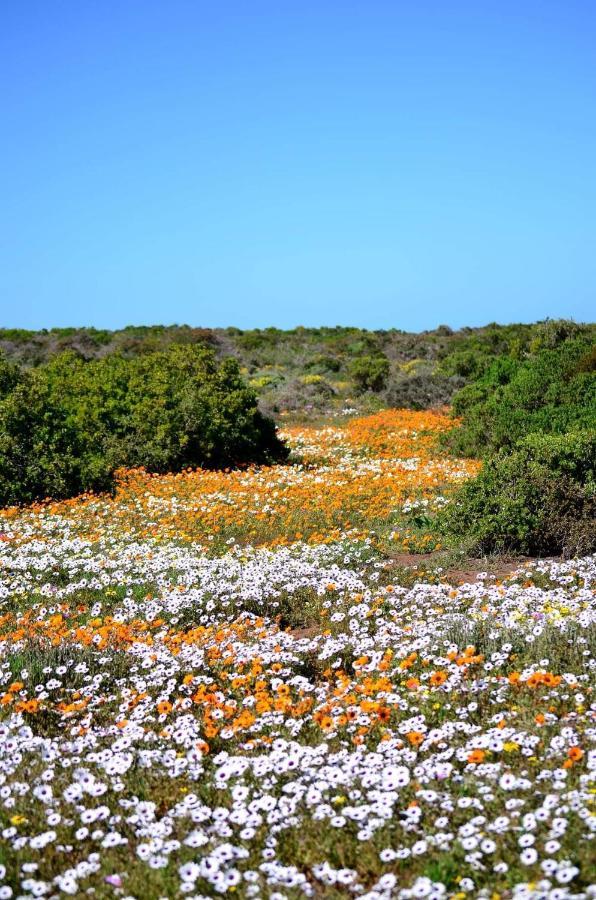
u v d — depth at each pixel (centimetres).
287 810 450
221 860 399
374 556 1155
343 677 678
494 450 2044
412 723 545
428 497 1567
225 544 1309
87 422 2042
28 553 1267
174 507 1571
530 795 443
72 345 5734
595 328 3588
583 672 630
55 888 399
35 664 736
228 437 2108
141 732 580
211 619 911
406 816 449
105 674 722
